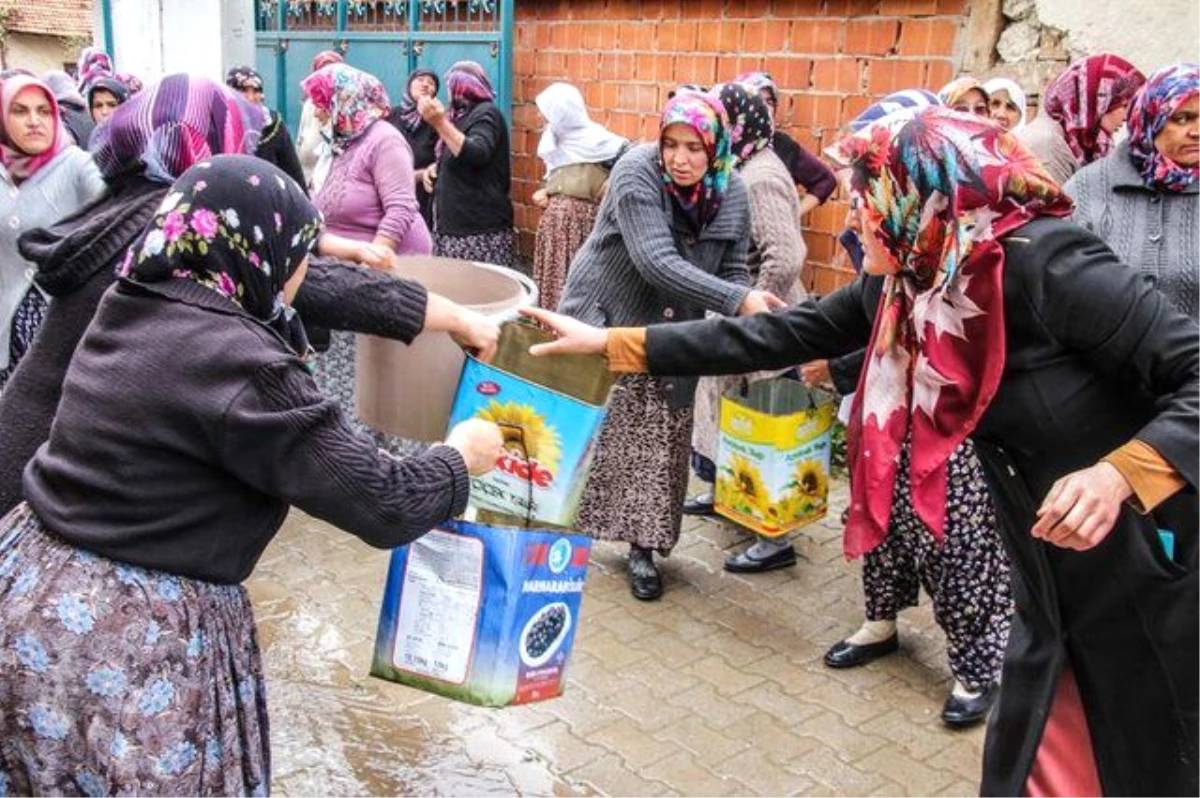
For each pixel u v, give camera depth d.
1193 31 4.46
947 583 3.28
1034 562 2.19
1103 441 2.05
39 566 1.92
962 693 3.42
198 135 2.54
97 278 2.50
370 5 8.12
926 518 2.18
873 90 5.40
